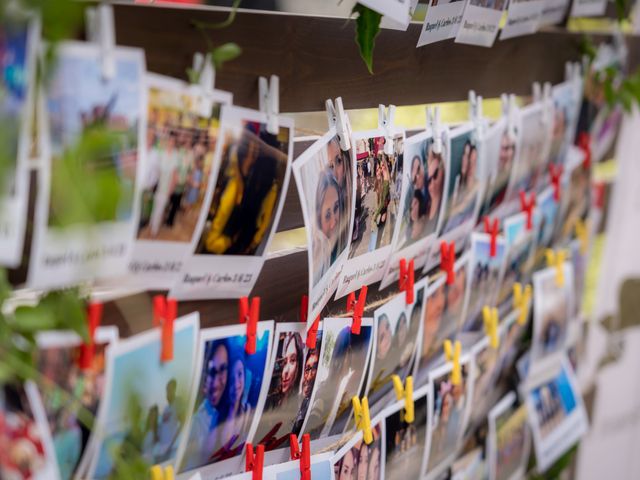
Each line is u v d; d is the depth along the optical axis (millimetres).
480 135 1615
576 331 2395
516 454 2135
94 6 797
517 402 2121
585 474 2648
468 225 1686
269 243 1090
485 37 1544
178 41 902
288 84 1095
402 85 1359
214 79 965
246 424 1137
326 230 1169
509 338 2000
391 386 1521
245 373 1107
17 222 747
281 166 1072
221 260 1018
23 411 804
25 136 739
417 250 1497
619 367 2686
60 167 774
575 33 1972
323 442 1337
